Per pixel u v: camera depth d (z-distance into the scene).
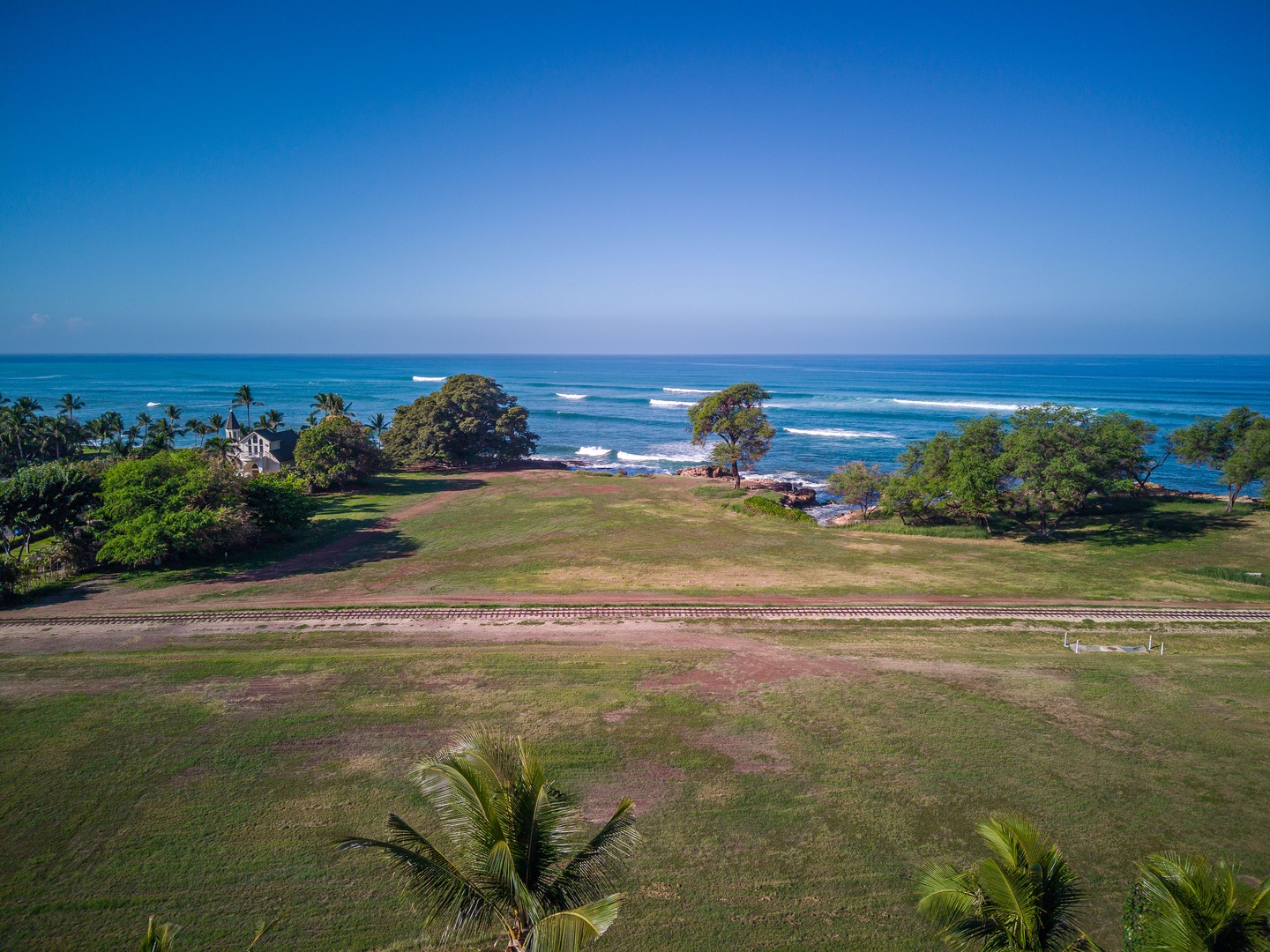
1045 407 55.25
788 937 14.85
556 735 22.56
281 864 16.83
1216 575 40.28
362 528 55.06
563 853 10.85
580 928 9.35
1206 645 30.42
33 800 19.11
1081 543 48.62
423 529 54.75
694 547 48.75
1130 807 18.83
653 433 133.75
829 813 18.78
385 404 188.25
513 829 10.43
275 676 26.81
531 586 39.59
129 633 31.70
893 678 26.92
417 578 41.34
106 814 18.52
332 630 32.19
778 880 16.45
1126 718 23.70
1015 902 10.52
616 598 37.34
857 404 175.12
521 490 72.00
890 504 55.84
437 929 15.10
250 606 35.62
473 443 92.00
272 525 49.34
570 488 72.94
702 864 16.95
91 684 26.02
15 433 89.44
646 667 27.86
